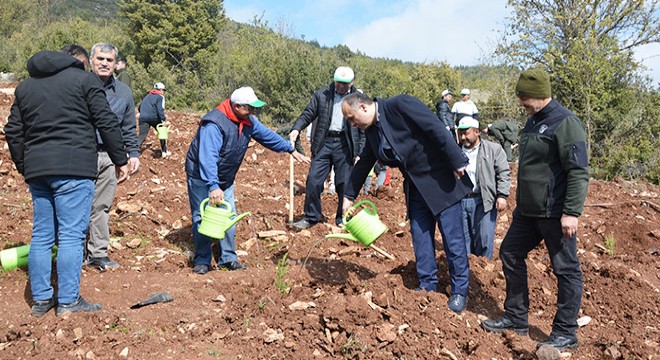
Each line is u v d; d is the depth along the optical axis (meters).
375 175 9.71
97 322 3.76
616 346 4.10
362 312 3.99
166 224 6.32
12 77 25.09
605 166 15.02
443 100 10.82
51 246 3.91
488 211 5.41
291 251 5.79
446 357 3.83
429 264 4.52
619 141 15.74
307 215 6.71
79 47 4.57
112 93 4.75
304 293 4.51
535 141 3.88
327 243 6.16
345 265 5.36
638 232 7.39
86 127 3.81
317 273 5.07
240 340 3.83
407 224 7.26
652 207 9.14
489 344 4.07
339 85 6.39
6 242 5.20
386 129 4.23
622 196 9.87
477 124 5.32
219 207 4.87
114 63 4.71
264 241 6.11
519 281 4.21
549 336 4.12
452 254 4.38
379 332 3.85
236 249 5.81
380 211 8.01
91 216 4.75
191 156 4.94
